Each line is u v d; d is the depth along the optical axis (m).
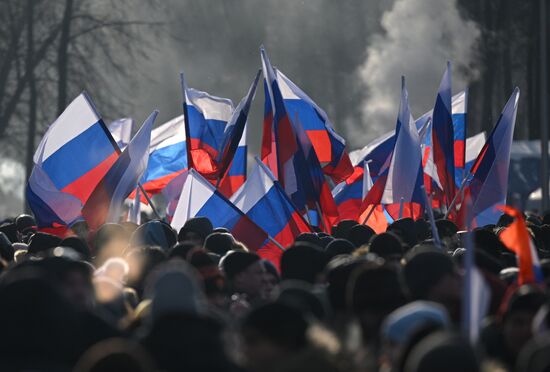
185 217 25.20
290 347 10.00
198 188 25.17
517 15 96.88
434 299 12.65
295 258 15.39
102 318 11.48
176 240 20.53
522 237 14.88
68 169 27.52
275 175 28.56
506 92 94.81
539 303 11.80
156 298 10.82
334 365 9.76
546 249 24.59
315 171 26.45
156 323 10.07
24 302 9.48
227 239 19.48
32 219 31.30
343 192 31.89
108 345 9.85
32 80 93.56
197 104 30.27
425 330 9.94
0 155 105.94
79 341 10.13
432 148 32.31
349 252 18.38
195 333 9.98
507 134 27.11
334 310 12.65
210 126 30.31
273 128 27.80
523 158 67.56
